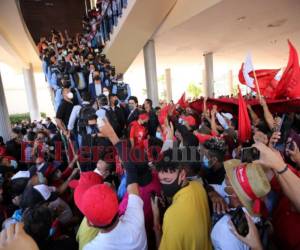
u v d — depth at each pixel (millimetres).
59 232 1922
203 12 6172
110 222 1157
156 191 1587
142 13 6785
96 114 3008
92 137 2602
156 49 10320
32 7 13570
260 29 8000
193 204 1286
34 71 18094
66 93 3777
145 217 1581
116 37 7977
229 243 1129
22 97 28000
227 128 2855
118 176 2195
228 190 1301
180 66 15898
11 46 11414
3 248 970
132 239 1198
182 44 9609
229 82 19625
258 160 1144
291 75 2197
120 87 6188
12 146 4875
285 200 1316
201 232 1253
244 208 1189
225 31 8039
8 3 7859
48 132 5816
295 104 2371
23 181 2396
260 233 1224
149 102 4414
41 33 13859
